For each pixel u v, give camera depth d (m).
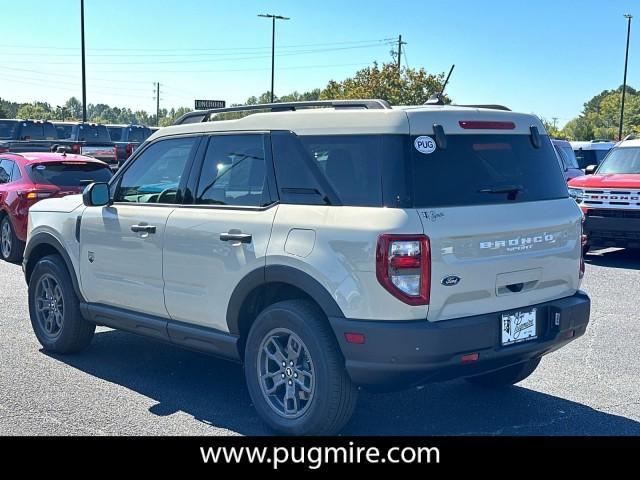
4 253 12.09
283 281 4.75
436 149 4.61
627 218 12.08
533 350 4.82
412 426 5.22
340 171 4.67
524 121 5.16
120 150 24.58
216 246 5.16
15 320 7.99
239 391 5.89
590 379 6.26
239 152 5.28
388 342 4.32
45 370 6.34
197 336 5.41
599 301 9.37
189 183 5.56
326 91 46.56
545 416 5.41
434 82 44.06
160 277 5.62
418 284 4.33
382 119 4.58
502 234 4.65
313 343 4.62
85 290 6.36
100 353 6.88
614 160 13.35
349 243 4.43
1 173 12.57
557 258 5.04
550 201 5.09
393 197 4.41
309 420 4.71
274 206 4.93
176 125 5.93
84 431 5.04
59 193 11.73
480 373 4.76
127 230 5.86
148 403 5.58
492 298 4.65
